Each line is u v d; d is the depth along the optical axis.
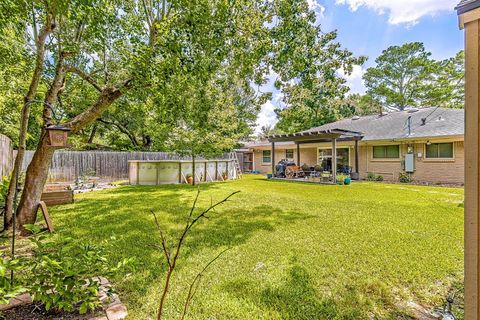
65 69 5.03
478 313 1.44
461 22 1.52
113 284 2.53
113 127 18.02
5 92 7.03
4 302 1.64
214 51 4.98
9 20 3.93
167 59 4.72
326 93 6.86
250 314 2.07
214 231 4.25
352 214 5.44
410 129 12.52
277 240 3.79
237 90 16.78
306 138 12.88
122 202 6.98
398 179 12.70
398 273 2.75
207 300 2.25
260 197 7.77
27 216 4.45
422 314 2.10
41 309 2.07
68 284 1.93
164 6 5.15
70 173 11.91
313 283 2.55
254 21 5.09
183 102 6.97
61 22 4.78
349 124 16.77
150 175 12.05
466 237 1.49
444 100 22.23
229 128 11.80
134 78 4.81
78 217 5.26
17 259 2.06
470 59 1.47
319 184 11.55
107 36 5.80
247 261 3.06
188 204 6.65
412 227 4.41
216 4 4.58
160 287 2.47
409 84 25.94
